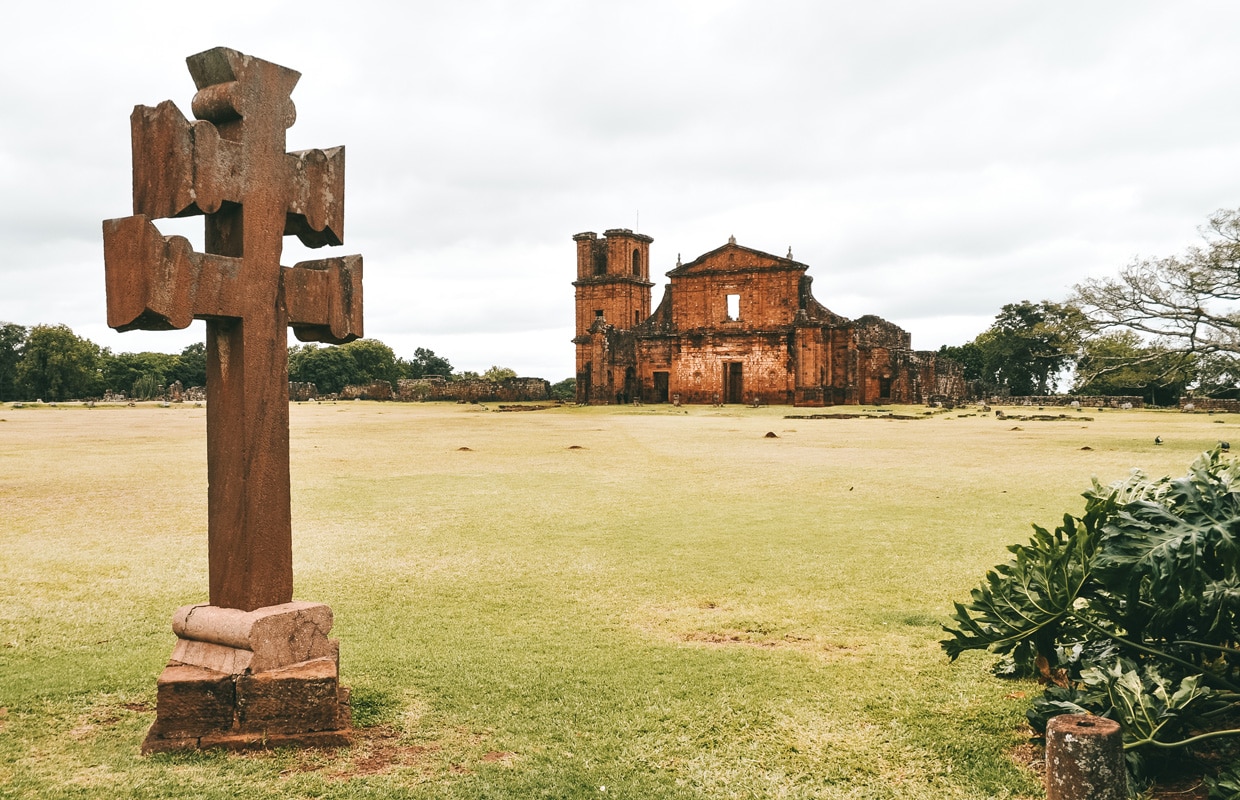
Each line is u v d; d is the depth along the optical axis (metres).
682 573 8.98
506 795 4.17
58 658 6.29
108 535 11.04
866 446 26.00
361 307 5.45
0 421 42.12
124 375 118.12
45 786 4.19
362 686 5.66
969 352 107.06
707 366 71.12
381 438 29.73
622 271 75.38
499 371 130.88
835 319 69.88
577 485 16.27
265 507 4.94
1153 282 27.83
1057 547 5.06
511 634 6.89
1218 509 4.52
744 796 4.20
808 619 7.27
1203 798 4.10
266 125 4.88
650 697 5.48
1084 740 3.36
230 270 4.71
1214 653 4.87
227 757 4.51
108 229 4.45
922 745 4.77
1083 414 52.19
